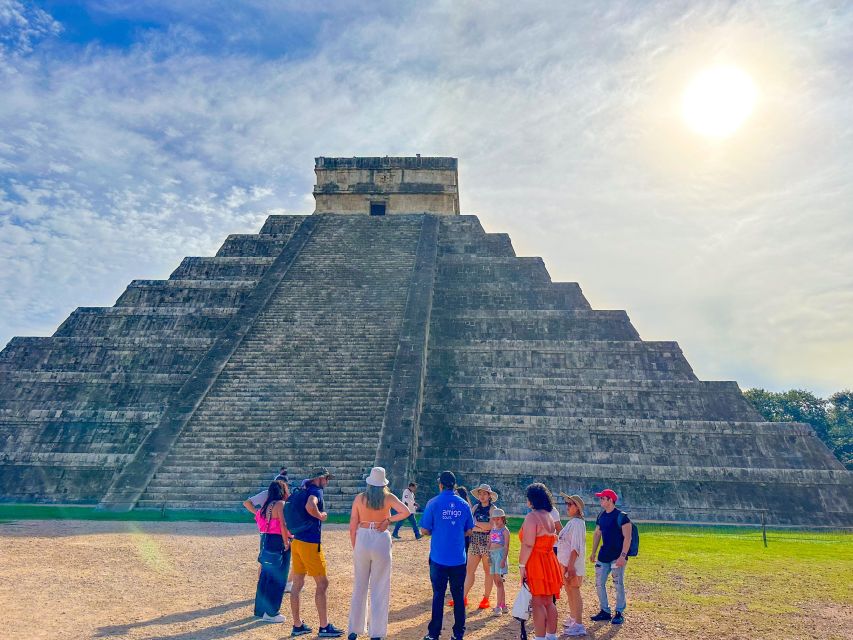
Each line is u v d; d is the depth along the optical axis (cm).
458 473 2855
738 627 1014
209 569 1385
